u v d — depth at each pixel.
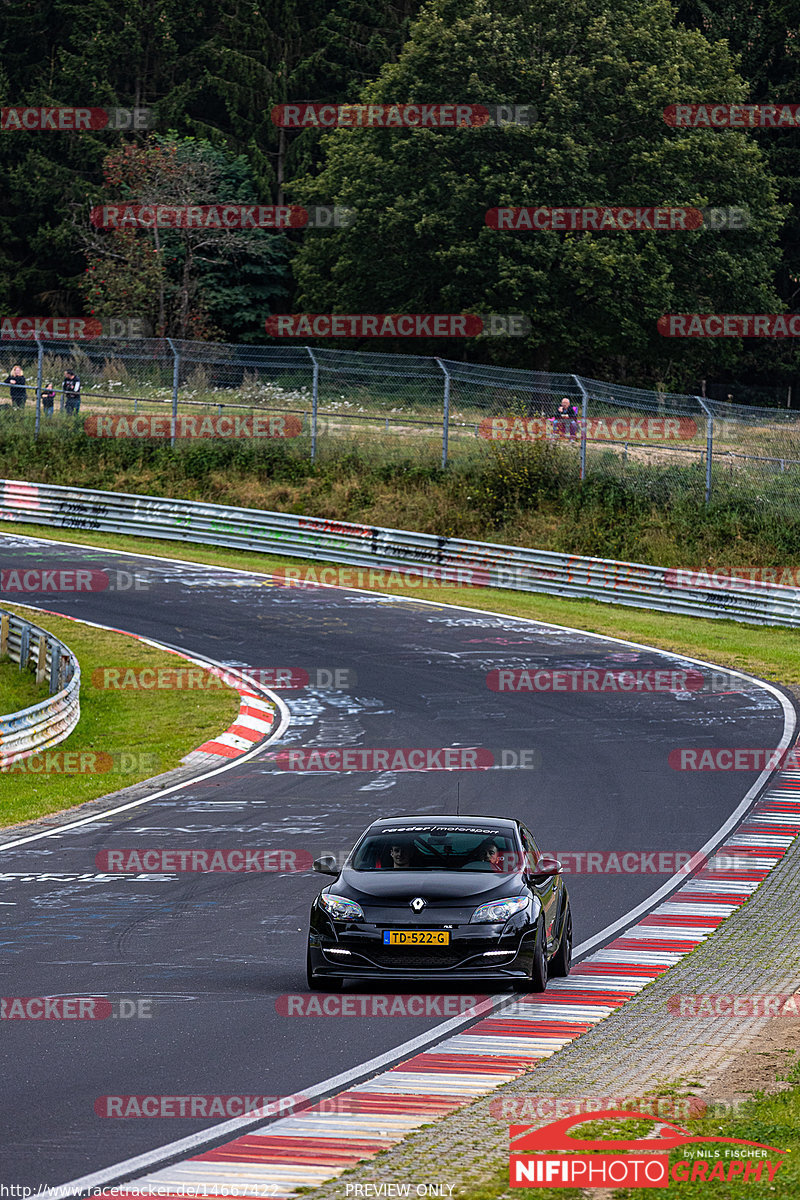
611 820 52.41
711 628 97.31
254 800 57.53
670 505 116.31
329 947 30.83
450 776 60.72
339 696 78.00
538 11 175.62
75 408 140.25
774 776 59.88
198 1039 27.42
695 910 40.41
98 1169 19.75
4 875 45.34
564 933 33.72
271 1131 21.53
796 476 118.12
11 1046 26.83
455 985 32.59
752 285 182.38
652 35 178.75
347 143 184.38
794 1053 26.38
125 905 41.31
